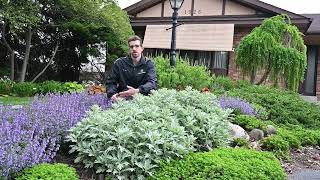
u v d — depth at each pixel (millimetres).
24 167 3412
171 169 3748
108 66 15719
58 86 12234
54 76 16375
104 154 3744
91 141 3949
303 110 8336
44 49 16000
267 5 15516
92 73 16359
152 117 4426
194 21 16797
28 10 12945
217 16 16672
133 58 5766
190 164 3832
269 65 11961
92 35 15734
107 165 3689
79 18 14453
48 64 15117
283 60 11656
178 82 8773
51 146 3838
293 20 14953
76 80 16516
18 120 4004
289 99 8883
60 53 16312
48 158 3707
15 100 8828
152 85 5652
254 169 3883
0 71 15055
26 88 11773
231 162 3936
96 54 16156
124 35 14328
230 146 5164
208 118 4801
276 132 6297
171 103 5109
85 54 16188
